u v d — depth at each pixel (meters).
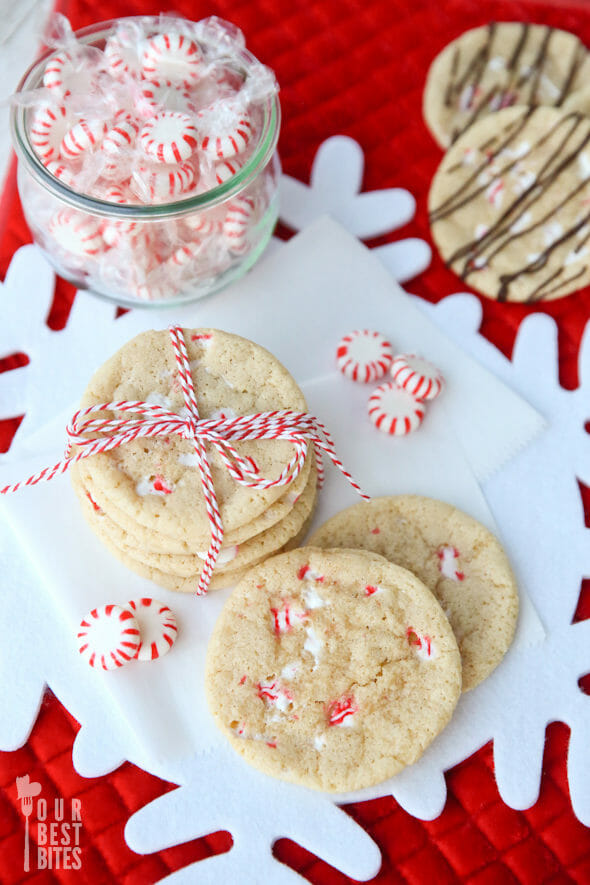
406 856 0.48
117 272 0.52
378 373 0.54
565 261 0.56
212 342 0.51
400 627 0.48
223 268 0.53
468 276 0.56
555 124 0.58
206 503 0.48
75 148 0.49
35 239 0.53
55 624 0.50
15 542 0.51
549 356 0.56
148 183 0.49
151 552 0.49
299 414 0.49
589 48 0.60
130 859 0.48
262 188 0.52
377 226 0.58
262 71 0.51
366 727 0.47
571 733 0.50
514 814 0.49
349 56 0.60
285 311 0.55
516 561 0.52
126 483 0.48
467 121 0.59
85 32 0.53
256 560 0.50
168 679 0.49
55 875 0.47
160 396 0.50
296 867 0.48
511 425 0.54
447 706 0.48
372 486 0.53
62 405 0.54
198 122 0.50
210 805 0.48
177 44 0.50
